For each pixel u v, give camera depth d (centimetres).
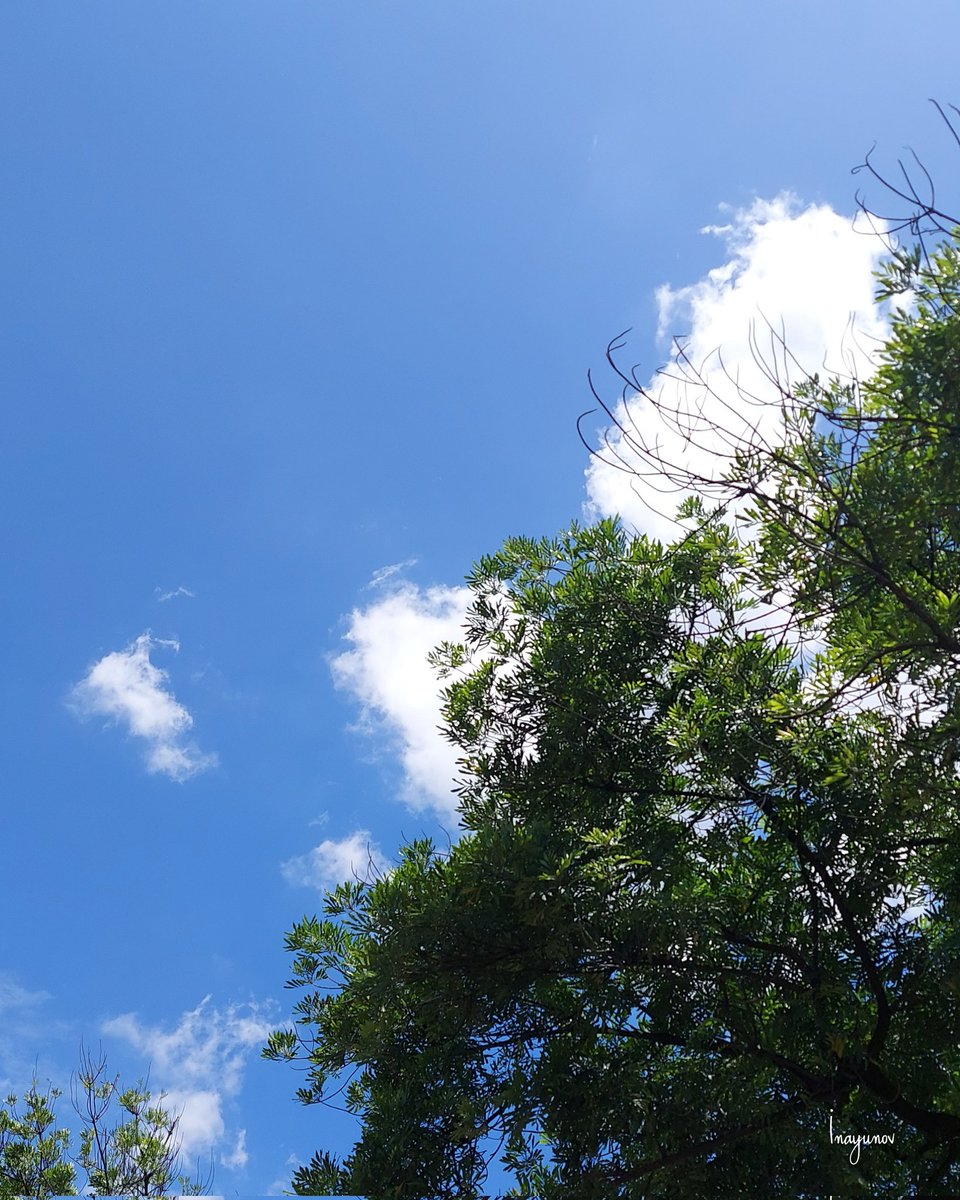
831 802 721
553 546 952
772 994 777
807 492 570
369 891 772
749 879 826
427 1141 789
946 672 578
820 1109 713
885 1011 715
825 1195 670
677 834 784
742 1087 710
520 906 705
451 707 901
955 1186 716
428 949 734
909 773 560
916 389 539
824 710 590
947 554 625
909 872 727
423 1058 816
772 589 654
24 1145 1041
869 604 634
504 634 929
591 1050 790
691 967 746
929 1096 725
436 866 797
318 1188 796
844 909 733
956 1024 707
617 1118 715
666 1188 707
